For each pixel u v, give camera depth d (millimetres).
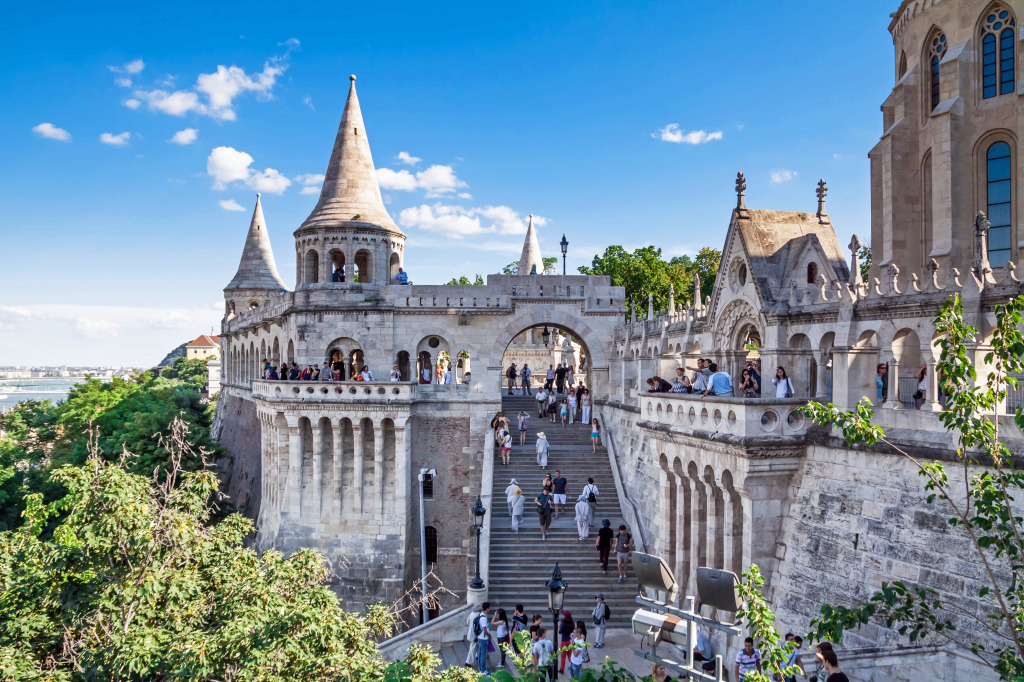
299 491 43438
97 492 17438
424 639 28188
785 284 24844
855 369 21109
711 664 12453
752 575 11336
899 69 32094
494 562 32250
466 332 48594
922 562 17484
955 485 17094
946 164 27047
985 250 18922
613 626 28641
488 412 47812
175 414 54531
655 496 32500
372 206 51156
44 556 17609
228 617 16453
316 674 14742
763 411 21078
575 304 49188
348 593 42219
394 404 42938
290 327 49469
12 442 63625
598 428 46406
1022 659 12180
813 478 20922
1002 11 26406
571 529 34688
